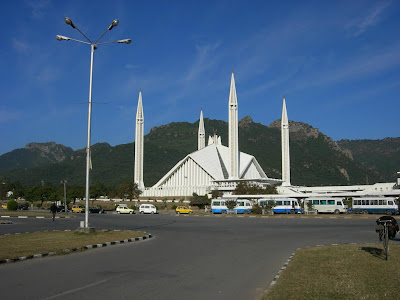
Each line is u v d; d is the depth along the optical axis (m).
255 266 13.75
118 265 13.85
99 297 9.31
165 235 25.59
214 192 86.19
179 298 9.34
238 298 9.44
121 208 64.44
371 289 9.73
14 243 19.11
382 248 16.98
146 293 9.77
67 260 14.98
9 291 9.87
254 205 55.09
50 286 10.45
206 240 22.42
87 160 24.61
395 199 50.31
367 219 42.00
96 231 24.69
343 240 21.80
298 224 35.62
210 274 12.29
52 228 30.59
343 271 12.02
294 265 13.21
